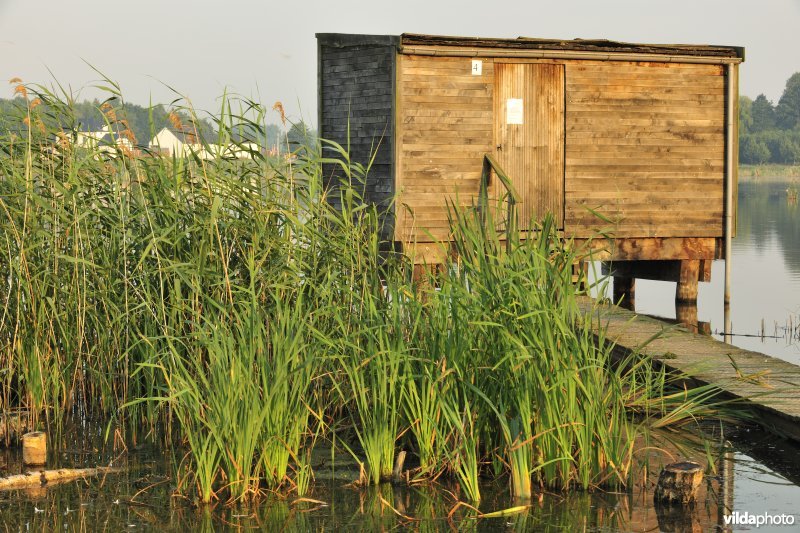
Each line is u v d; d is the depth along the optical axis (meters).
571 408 6.52
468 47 15.00
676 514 6.17
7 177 8.23
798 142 158.00
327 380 7.83
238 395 6.46
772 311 16.59
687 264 16.61
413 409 6.85
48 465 7.20
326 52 16.27
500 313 6.88
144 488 6.68
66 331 8.20
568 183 15.79
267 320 7.43
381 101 15.16
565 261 7.29
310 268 8.07
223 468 6.76
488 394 6.93
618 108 15.99
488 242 7.53
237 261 8.30
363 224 8.54
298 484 6.52
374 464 6.77
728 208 16.42
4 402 8.09
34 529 5.96
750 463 7.26
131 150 8.23
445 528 5.95
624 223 16.11
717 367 9.33
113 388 8.24
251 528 5.96
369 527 5.97
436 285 7.84
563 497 6.47
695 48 16.22
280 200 8.26
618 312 12.10
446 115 15.08
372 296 7.72
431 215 15.01
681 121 16.34
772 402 8.10
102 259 8.38
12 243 8.28
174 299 7.85
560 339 6.67
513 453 6.46
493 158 15.12
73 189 8.12
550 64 15.61
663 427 8.16
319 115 16.38
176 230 8.20
